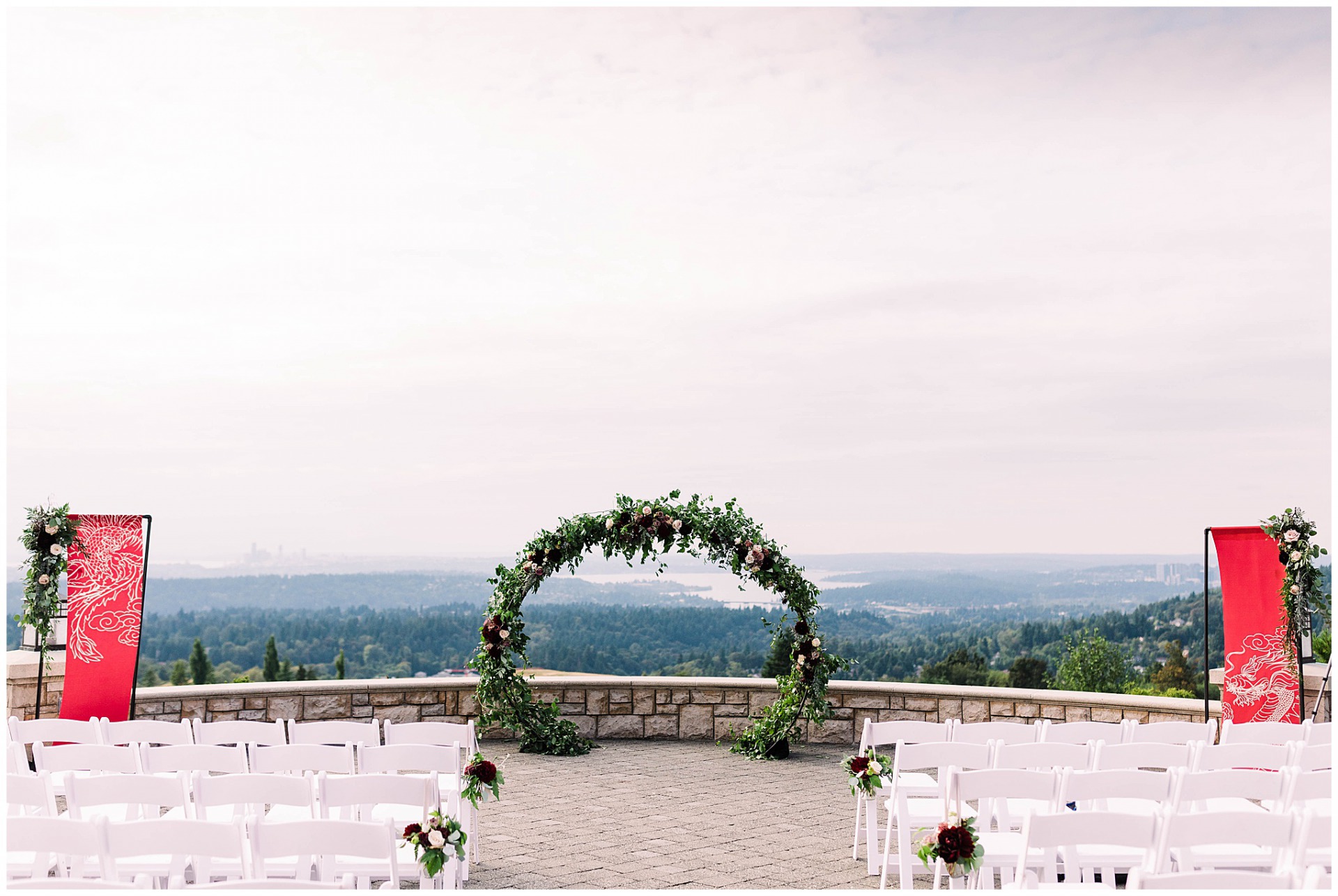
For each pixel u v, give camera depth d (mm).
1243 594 7723
